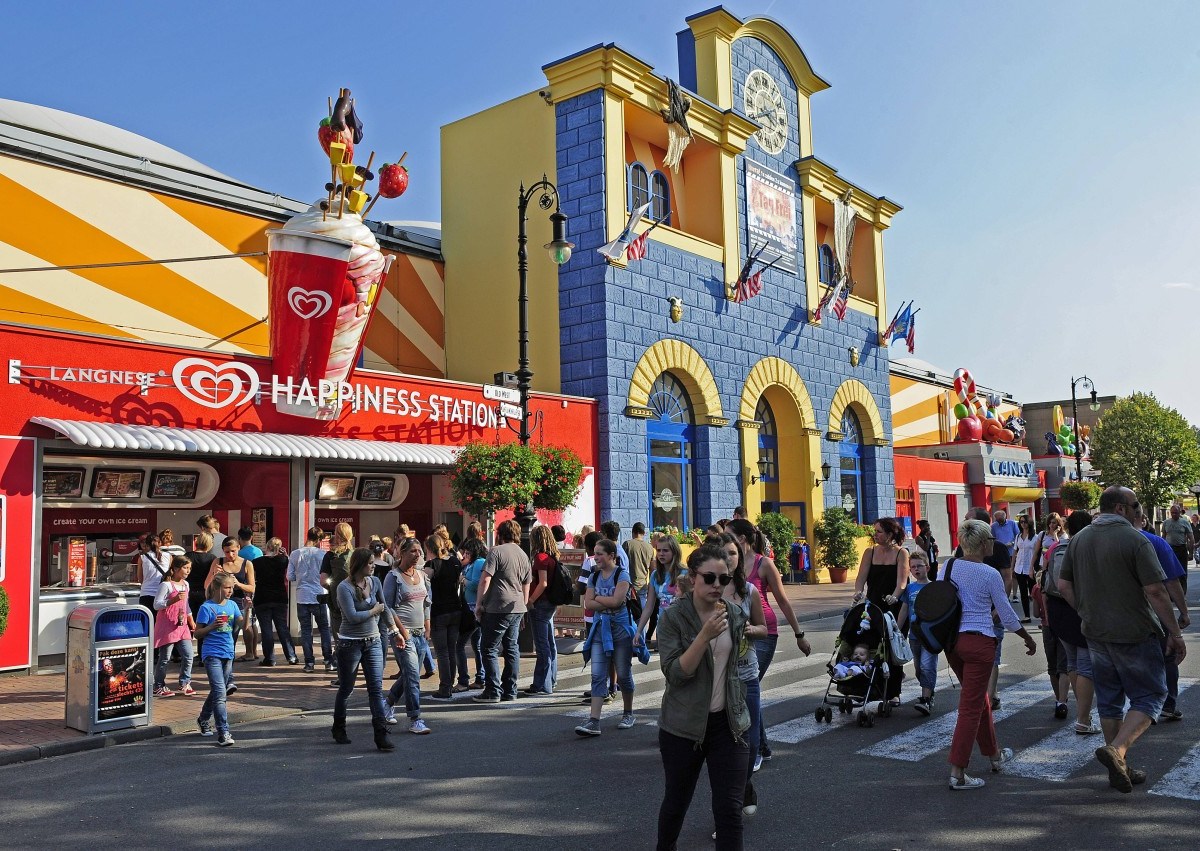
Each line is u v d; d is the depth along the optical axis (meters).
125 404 12.97
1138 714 6.32
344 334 15.59
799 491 26.44
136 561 13.95
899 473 32.62
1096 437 51.34
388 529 18.64
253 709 9.63
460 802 6.40
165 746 8.36
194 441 13.00
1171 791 6.23
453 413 17.09
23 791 6.94
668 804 4.68
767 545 7.51
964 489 37.25
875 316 31.20
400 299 21.73
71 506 14.38
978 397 45.25
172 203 18.09
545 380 20.81
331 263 14.73
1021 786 6.44
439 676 11.12
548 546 10.94
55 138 16.94
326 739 8.45
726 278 23.78
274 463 15.33
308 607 12.41
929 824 5.70
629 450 20.31
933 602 6.51
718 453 22.98
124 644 8.70
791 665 11.90
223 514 16.30
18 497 11.94
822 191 28.31
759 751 6.55
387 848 5.53
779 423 26.69
